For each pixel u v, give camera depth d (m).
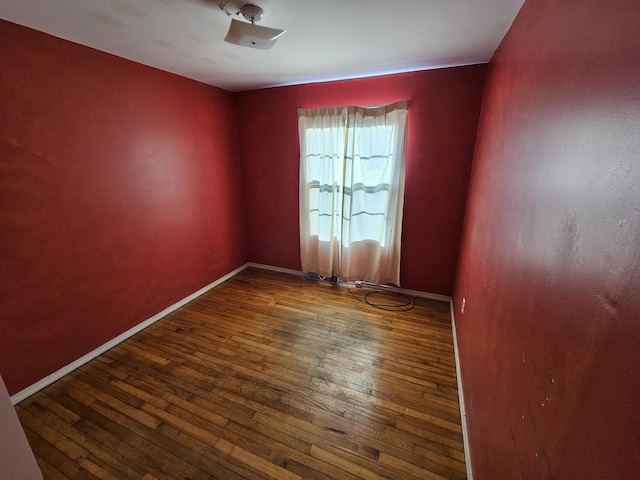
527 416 0.86
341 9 1.49
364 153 2.96
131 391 1.93
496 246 1.44
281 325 2.70
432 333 2.58
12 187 1.70
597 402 0.53
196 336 2.53
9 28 1.61
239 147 3.63
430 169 2.81
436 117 2.66
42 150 1.81
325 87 3.00
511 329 1.09
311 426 1.69
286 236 3.78
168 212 2.76
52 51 1.80
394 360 2.24
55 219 1.91
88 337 2.19
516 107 1.33
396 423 1.71
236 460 1.51
